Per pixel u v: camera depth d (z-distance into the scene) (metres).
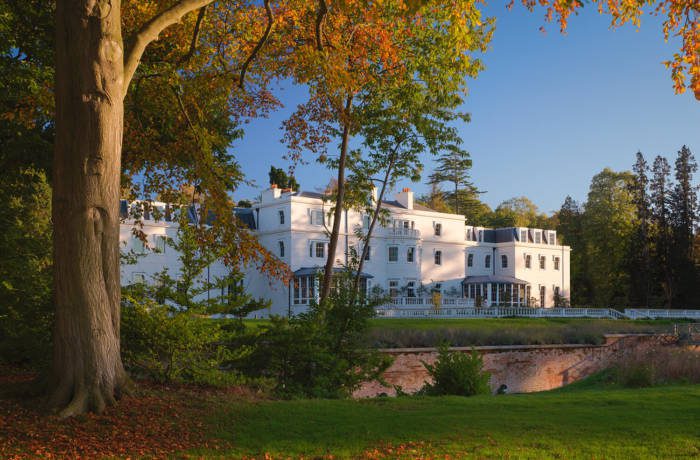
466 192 94.88
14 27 16.48
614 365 27.14
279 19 17.64
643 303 70.06
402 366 24.09
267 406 11.63
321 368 15.34
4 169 17.47
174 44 17.14
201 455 8.51
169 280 14.05
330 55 16.88
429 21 20.95
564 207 84.69
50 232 19.14
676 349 26.56
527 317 51.59
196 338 12.99
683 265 68.62
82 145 10.27
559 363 30.98
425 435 9.64
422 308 52.34
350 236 56.44
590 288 76.69
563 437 9.58
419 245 60.84
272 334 15.25
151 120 16.86
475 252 68.44
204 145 14.84
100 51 10.30
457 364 16.70
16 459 8.00
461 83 22.48
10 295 14.12
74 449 8.62
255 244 15.30
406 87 22.58
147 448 8.80
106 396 10.45
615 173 75.69
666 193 71.38
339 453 8.55
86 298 10.37
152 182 17.52
